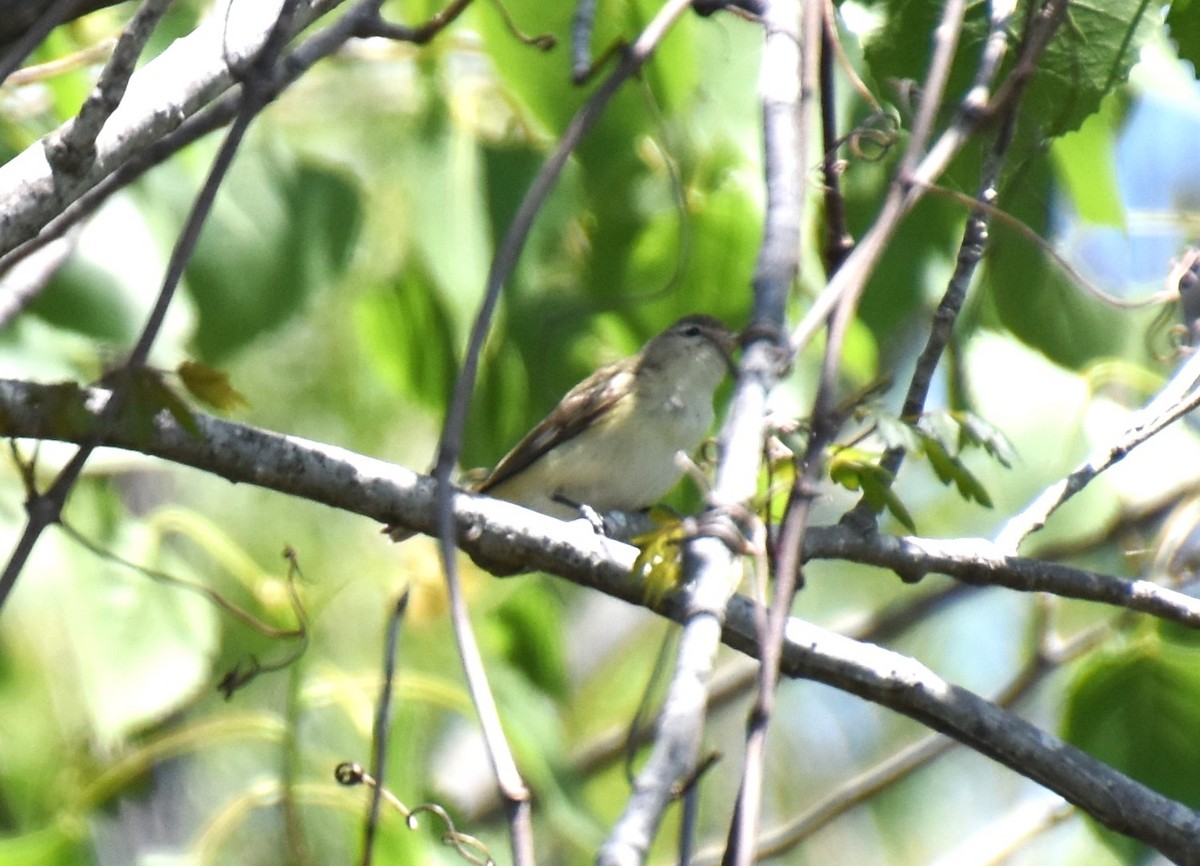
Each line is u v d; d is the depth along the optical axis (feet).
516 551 27.32
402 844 33.86
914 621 55.11
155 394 20.33
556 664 42.06
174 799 44.42
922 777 57.06
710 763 16.75
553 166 20.40
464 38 36.27
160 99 22.75
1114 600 27.78
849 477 22.70
